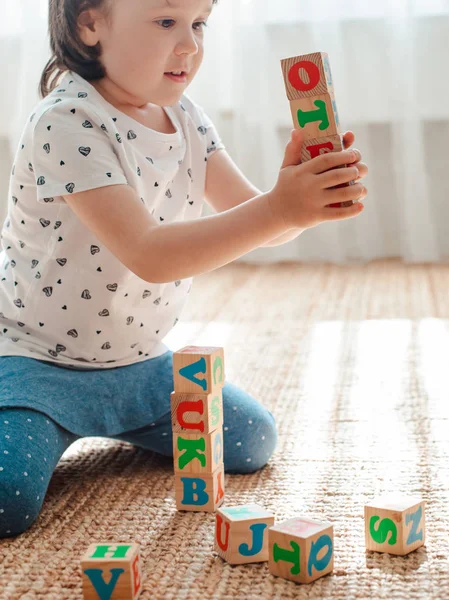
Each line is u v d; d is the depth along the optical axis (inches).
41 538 34.5
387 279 87.3
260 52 92.9
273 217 33.4
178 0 37.0
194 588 29.9
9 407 38.0
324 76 31.9
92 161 36.2
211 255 34.2
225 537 31.9
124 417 42.0
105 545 29.7
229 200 45.2
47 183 36.6
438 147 93.8
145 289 41.9
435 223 95.3
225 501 37.9
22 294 41.6
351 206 33.0
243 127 94.7
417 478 39.3
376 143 94.7
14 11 95.3
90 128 37.2
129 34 37.6
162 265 34.7
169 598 29.2
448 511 35.6
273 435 42.4
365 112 92.8
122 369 43.3
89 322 41.4
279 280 89.6
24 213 40.7
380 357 60.5
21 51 95.7
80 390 40.9
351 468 41.1
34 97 96.0
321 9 91.1
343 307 76.5
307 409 50.3
